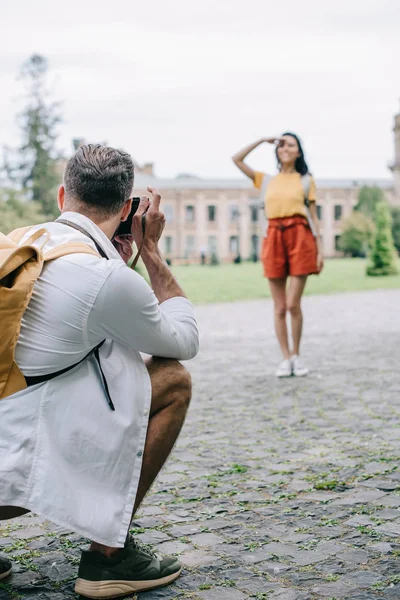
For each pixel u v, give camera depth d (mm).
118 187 2166
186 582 2391
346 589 2307
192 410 5344
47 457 1997
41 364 2010
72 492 2006
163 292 2355
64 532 2891
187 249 84562
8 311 1903
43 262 2008
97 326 2029
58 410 2027
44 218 44094
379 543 2684
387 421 4793
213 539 2773
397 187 90000
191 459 3949
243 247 85562
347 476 3549
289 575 2430
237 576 2434
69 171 2188
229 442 4328
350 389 6059
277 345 9641
